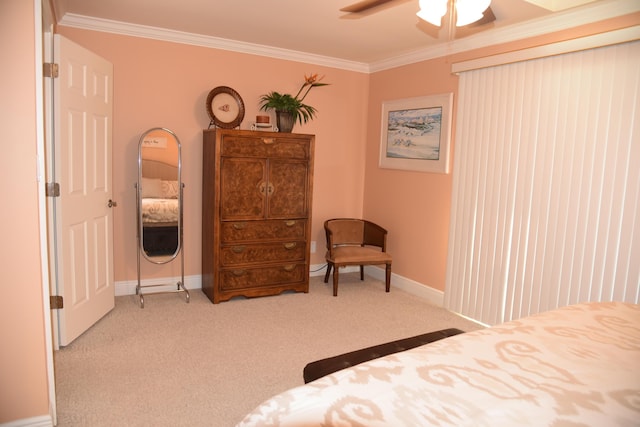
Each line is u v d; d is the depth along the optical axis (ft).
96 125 10.72
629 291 8.99
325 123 15.99
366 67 16.38
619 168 9.05
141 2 10.53
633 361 4.73
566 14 9.87
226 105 13.52
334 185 16.52
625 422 3.62
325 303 13.39
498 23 10.80
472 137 12.03
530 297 10.76
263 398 8.08
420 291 14.35
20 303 6.55
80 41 12.10
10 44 6.26
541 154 10.39
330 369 6.43
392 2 6.44
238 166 12.72
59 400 7.75
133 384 8.38
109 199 11.52
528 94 10.60
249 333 10.94
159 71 13.08
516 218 11.00
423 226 14.26
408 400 3.85
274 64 14.71
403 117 14.88
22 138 6.41
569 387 4.13
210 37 13.42
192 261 14.15
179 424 7.23
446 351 4.87
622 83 8.95
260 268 13.42
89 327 10.82
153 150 12.79
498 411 3.71
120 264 13.19
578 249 9.78
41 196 6.57
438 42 12.96
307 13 10.88
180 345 10.12
